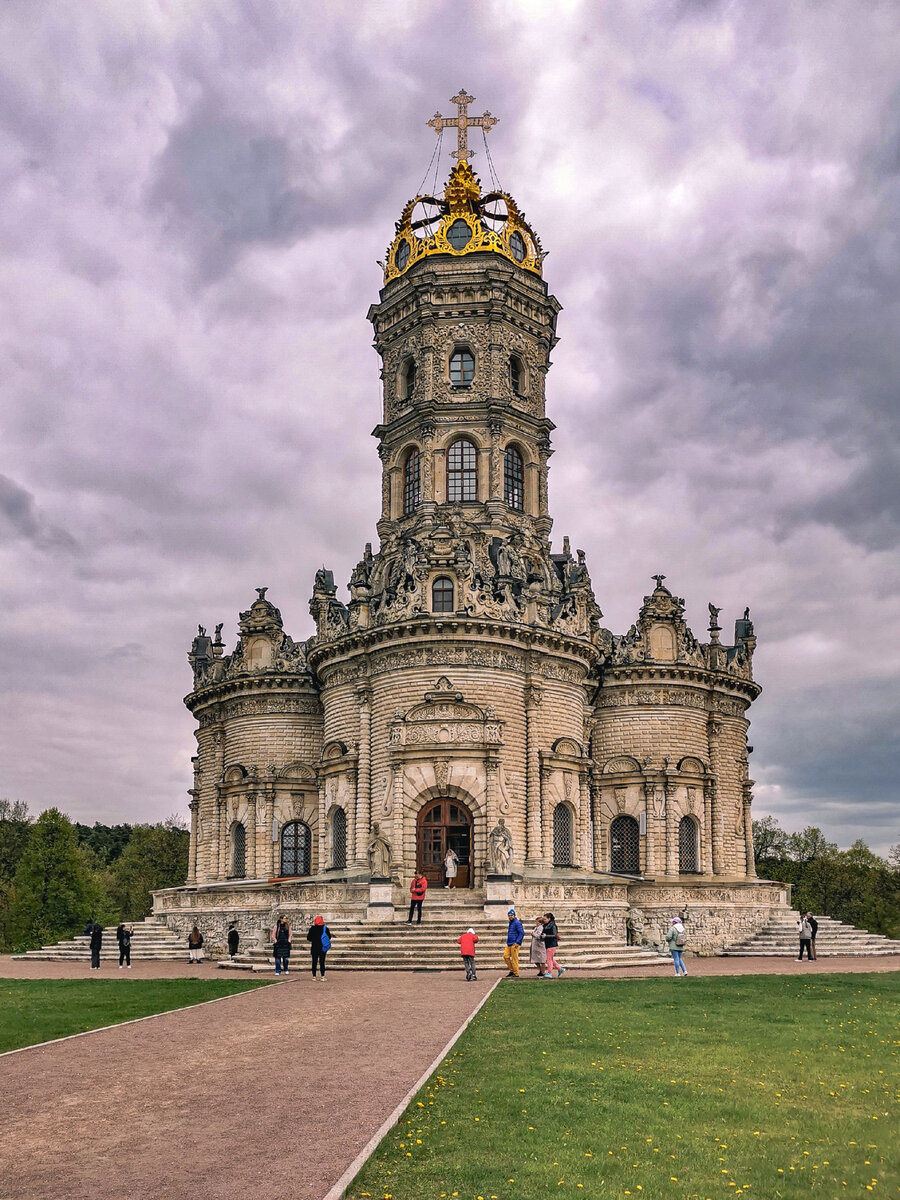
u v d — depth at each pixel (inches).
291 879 2792.8
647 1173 632.4
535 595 2650.1
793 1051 1013.8
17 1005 1433.3
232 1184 605.0
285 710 3095.5
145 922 2896.2
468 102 3230.8
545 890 2325.3
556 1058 966.4
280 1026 1173.1
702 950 2726.4
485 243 3041.3
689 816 3056.1
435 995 1485.0
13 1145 693.3
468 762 2487.7
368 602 2691.9
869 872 4909.0
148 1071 919.0
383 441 3110.2
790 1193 598.9
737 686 3201.3
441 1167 641.0
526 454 3043.8
